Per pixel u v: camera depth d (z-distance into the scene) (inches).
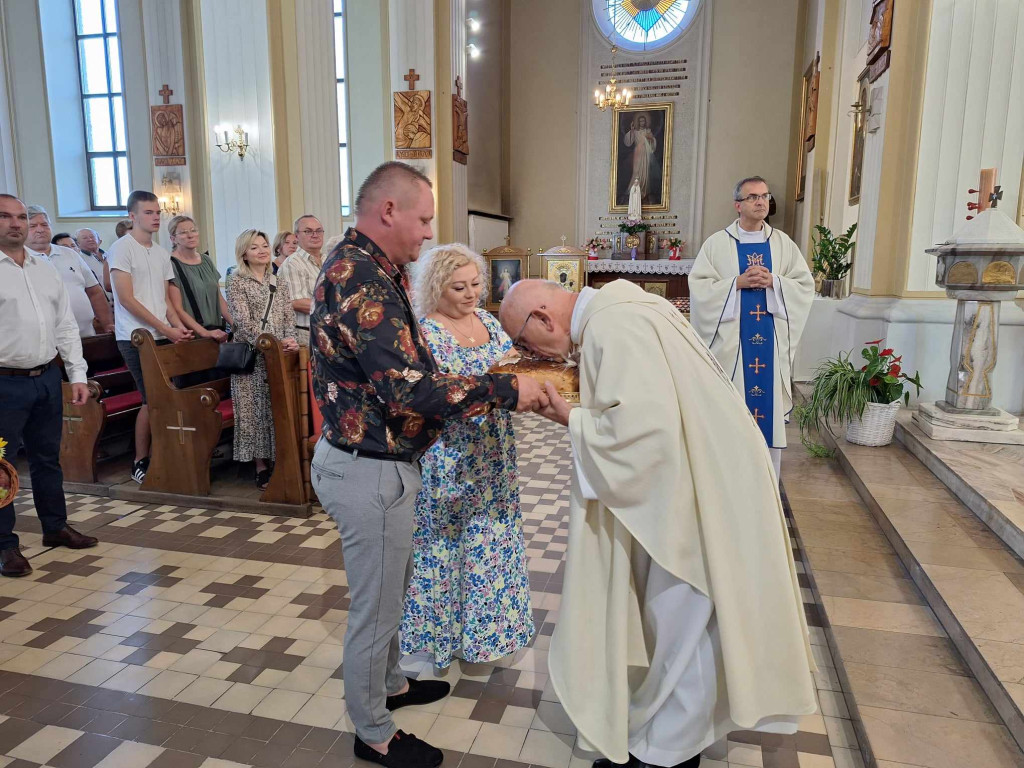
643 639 78.7
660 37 527.5
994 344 158.2
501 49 539.5
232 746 85.4
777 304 154.7
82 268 235.9
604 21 535.8
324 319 69.2
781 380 157.5
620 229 525.3
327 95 291.3
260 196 290.2
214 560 137.8
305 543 146.1
